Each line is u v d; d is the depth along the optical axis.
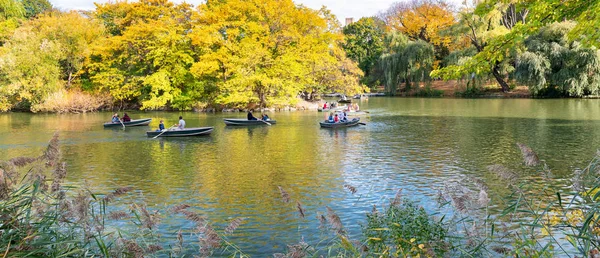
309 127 28.30
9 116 38.62
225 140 22.95
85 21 50.38
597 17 10.65
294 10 49.91
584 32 11.68
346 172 14.73
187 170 15.48
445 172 14.38
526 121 28.58
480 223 5.96
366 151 18.70
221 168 15.77
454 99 54.62
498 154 17.33
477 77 56.56
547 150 17.75
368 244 5.45
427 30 69.69
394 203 5.77
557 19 11.73
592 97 48.75
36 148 20.66
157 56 45.34
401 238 5.14
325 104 41.81
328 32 52.12
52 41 44.38
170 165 16.42
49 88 42.59
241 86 42.78
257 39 47.41
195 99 45.91
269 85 43.78
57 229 4.44
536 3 11.27
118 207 10.89
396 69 63.03
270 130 27.06
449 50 69.19
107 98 46.03
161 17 48.97
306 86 50.53
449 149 18.72
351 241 5.29
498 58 12.48
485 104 45.09
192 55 48.28
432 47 61.28
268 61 44.69
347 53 81.94
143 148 20.56
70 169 15.77
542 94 52.41
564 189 11.50
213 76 46.78
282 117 35.75
